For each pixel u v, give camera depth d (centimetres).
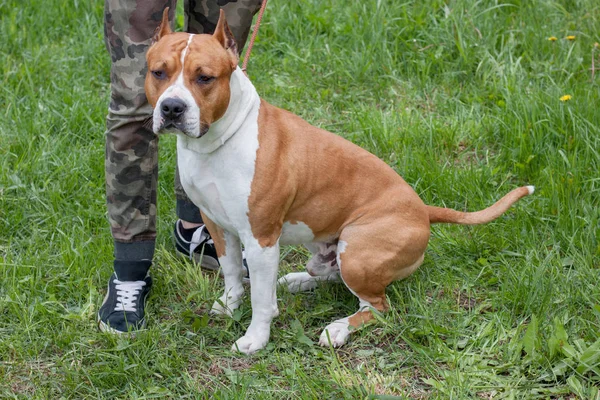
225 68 303
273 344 347
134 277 367
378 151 488
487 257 401
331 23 609
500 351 338
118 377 324
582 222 409
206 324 355
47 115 508
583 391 312
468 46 570
